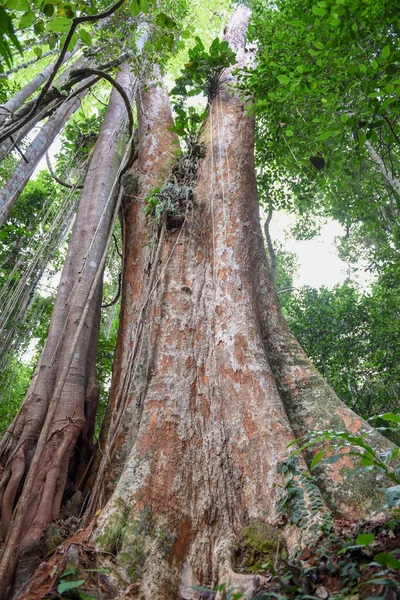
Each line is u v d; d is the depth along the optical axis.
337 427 4.23
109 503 3.55
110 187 7.17
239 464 3.95
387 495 2.38
